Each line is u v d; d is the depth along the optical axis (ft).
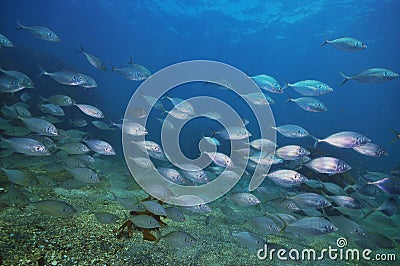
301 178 5.74
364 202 6.74
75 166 5.81
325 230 4.61
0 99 15.23
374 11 29.30
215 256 4.85
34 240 4.18
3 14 47.47
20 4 44.55
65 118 19.20
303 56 46.93
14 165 8.55
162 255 4.50
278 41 43.01
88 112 7.31
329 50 43.34
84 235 4.59
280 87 7.20
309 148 11.35
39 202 4.16
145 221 4.30
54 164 6.46
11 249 3.85
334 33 35.81
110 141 19.52
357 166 17.22
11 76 7.34
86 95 21.30
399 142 53.21
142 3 39.63
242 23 39.93
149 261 4.25
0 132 11.62
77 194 7.26
